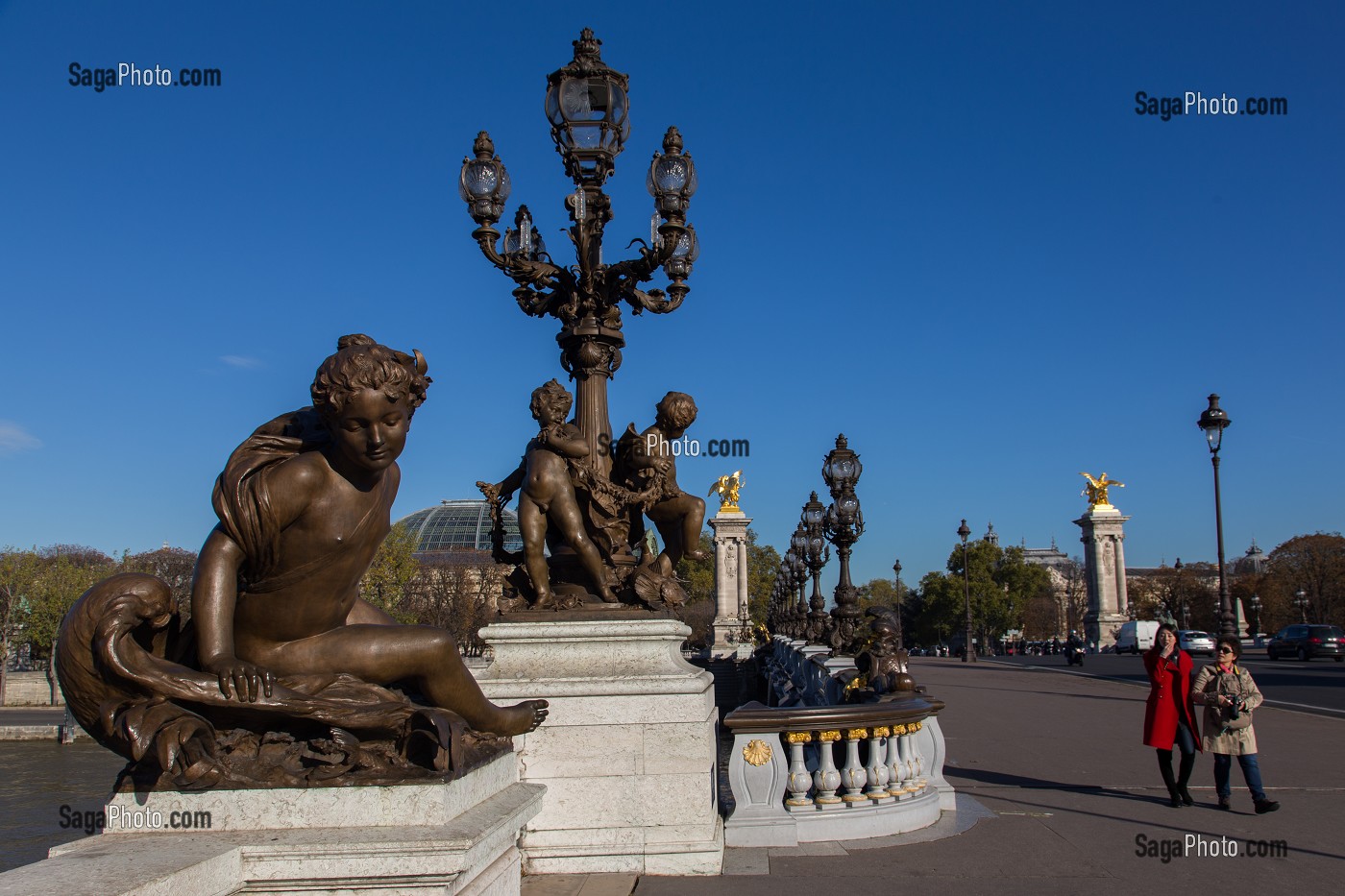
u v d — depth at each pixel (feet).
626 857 21.58
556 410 24.11
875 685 31.04
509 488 24.99
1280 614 236.02
